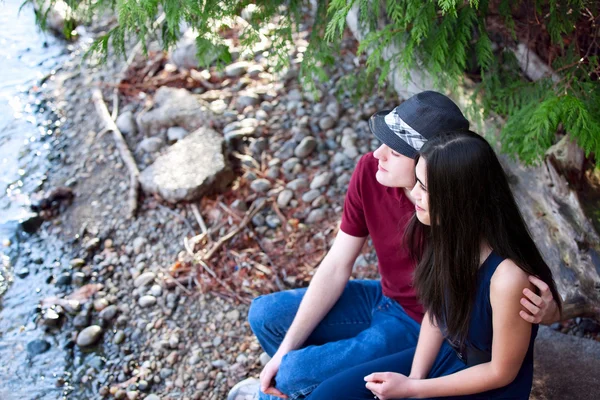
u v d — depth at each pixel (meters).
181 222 3.75
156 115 4.30
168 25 2.61
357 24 3.56
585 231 2.54
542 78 2.76
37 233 3.85
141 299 3.38
